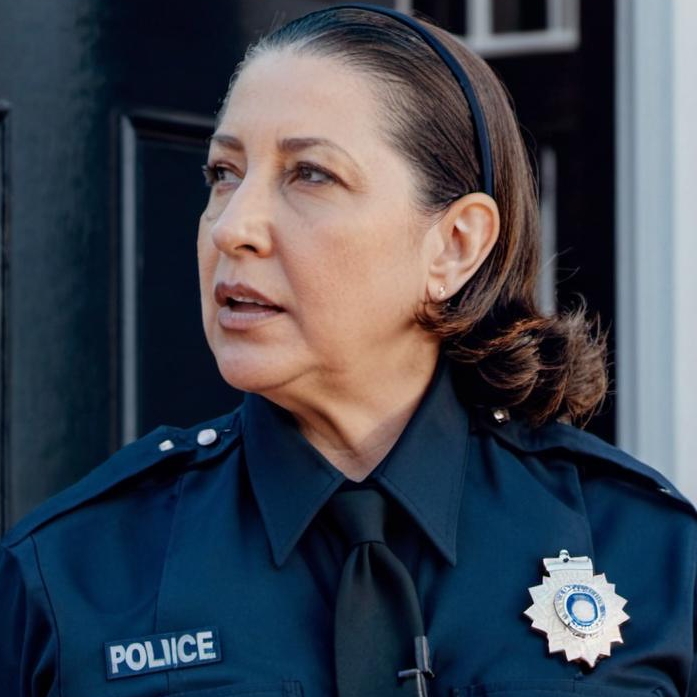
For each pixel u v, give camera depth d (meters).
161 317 3.19
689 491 3.59
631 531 2.09
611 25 3.76
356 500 1.98
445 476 2.04
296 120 1.90
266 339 1.91
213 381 3.28
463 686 1.93
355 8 2.02
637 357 3.65
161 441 2.17
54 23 3.05
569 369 2.19
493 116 2.07
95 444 3.08
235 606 1.95
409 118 1.95
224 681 1.91
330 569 1.99
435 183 1.98
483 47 5.15
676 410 3.59
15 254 2.99
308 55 1.94
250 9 3.36
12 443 2.97
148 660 1.92
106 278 3.11
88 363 3.08
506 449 2.15
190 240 3.25
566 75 5.01
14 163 3.00
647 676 1.99
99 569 2.02
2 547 2.08
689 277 3.62
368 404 2.03
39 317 3.02
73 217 3.07
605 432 3.72
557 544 2.04
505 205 2.09
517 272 2.15
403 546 2.02
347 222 1.90
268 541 2.00
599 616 1.98
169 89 3.22
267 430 2.04
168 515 2.08
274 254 1.91
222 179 2.01
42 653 1.99
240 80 1.98
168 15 3.22
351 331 1.92
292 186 1.92
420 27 2.02
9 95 2.99
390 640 1.93
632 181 3.68
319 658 1.93
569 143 4.95
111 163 3.13
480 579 2.00
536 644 1.96
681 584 2.05
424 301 2.01
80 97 3.09
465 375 2.14
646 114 3.65
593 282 3.82
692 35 3.62
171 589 1.96
